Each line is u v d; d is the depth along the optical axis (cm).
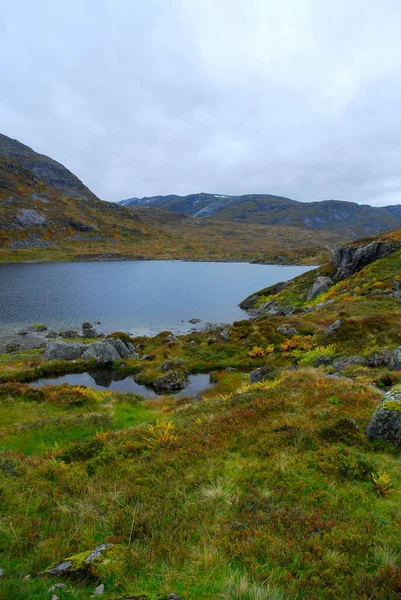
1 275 10744
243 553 620
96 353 3678
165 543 664
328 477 868
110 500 853
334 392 1478
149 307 7025
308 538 652
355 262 5956
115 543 677
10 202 19938
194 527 719
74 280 10312
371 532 660
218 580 562
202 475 950
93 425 1822
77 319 5981
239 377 3056
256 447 1079
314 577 552
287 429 1155
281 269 15250
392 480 845
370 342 2861
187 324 5750
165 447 1204
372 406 1309
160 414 2067
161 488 902
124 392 2816
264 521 711
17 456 1202
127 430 1510
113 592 539
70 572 573
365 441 1042
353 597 508
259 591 503
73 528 728
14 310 6456
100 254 17938
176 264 17288
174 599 506
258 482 885
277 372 2355
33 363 3569
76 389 2539
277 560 597
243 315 6394
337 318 3825
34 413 2128
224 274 13088
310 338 3456
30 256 15888
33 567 601
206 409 1692
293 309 5212
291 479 873
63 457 1242
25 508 803
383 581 535
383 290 4347
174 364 3353
